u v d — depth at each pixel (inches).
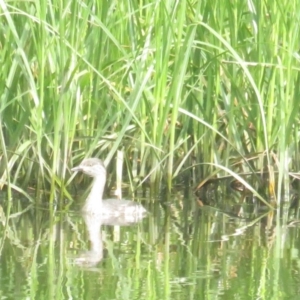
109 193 610.9
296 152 587.8
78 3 550.0
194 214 548.1
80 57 524.1
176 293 379.6
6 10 516.4
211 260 434.3
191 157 613.6
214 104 582.2
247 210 562.6
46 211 546.6
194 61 581.3
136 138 585.9
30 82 530.0
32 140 559.5
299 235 492.1
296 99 555.2
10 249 450.3
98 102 572.1
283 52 563.5
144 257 438.3
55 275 402.6
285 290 386.0
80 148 593.0
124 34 577.0
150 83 586.9
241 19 577.3
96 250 451.2
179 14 544.1
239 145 584.7
